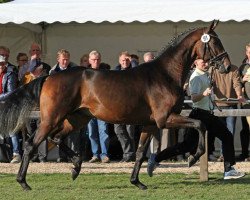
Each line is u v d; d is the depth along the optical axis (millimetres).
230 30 16141
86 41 16391
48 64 15984
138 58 15422
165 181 11469
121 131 14203
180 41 10883
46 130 10602
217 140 15719
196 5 13922
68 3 14250
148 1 14367
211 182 11344
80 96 10711
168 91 10656
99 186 10953
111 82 10664
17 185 11133
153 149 12367
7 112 10797
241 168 13211
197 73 11422
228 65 10875
